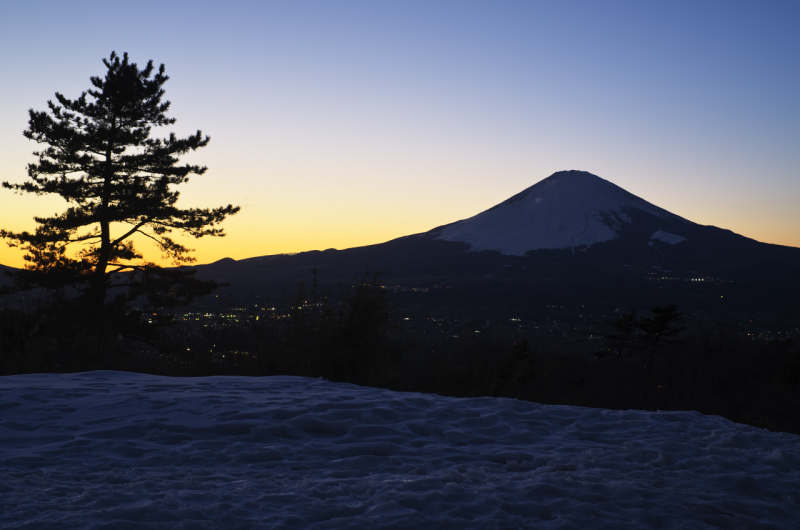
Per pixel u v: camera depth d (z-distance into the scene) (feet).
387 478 11.85
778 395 54.95
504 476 12.17
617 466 13.24
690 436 16.46
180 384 21.62
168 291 80.38
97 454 12.87
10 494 10.02
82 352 36.94
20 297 42.57
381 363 30.35
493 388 33.24
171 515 9.34
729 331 94.02
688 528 9.93
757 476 12.98
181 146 84.84
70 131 78.07
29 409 16.52
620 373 76.84
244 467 12.44
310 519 9.57
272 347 31.76
